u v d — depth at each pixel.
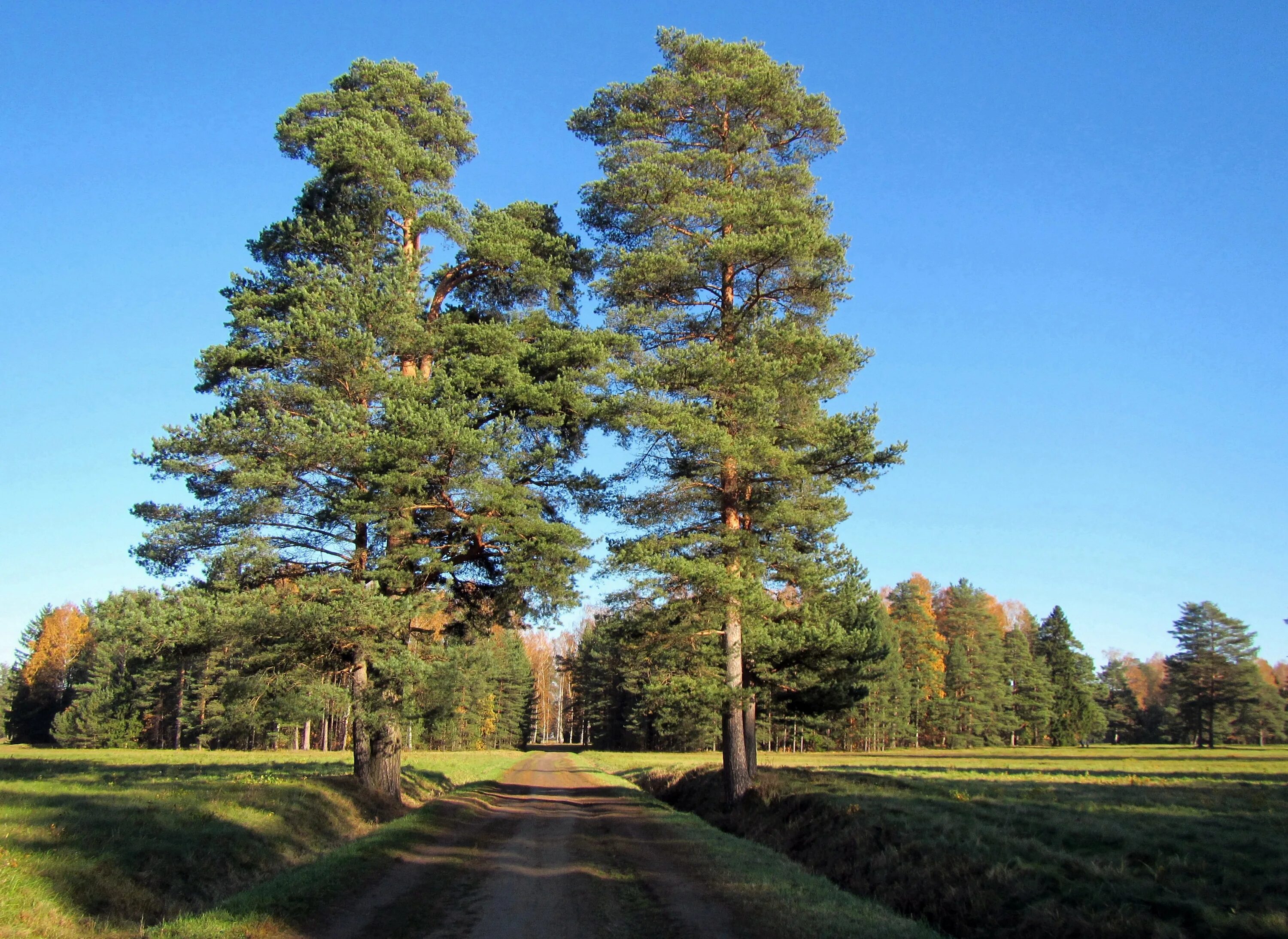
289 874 11.92
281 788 17.50
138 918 9.86
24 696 92.19
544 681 129.00
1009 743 96.19
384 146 21.70
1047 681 99.94
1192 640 88.62
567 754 85.38
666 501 23.19
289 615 17.80
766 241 21.52
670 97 24.22
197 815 13.75
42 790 15.07
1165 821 13.19
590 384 22.42
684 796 28.98
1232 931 8.20
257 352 19.70
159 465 18.66
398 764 21.98
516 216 24.23
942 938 9.68
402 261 21.59
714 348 22.02
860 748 83.25
